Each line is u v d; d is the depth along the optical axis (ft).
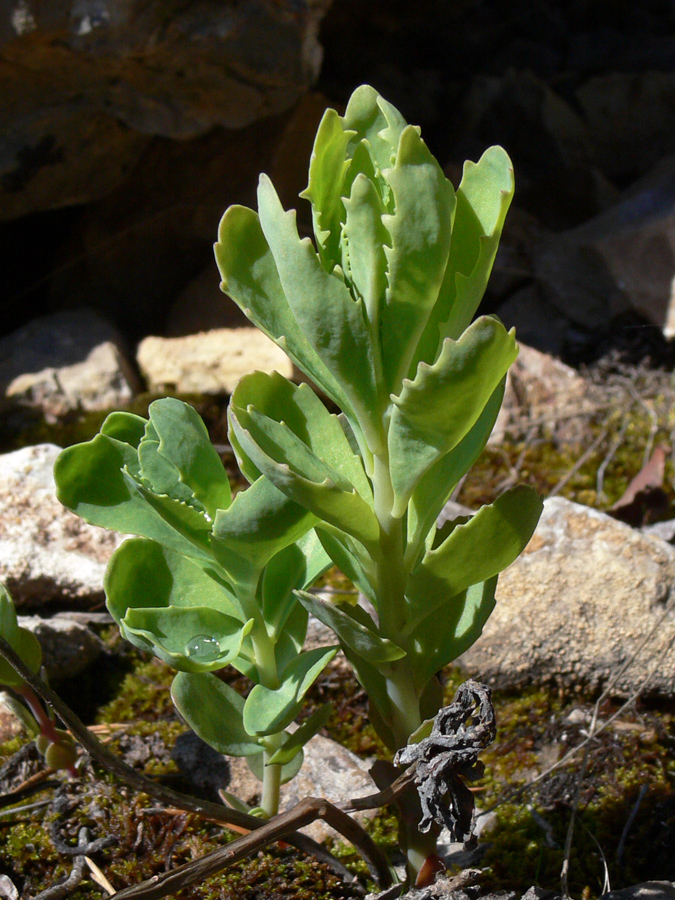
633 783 1.22
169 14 1.78
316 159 0.86
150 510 1.00
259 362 2.06
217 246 0.91
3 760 1.21
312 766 1.22
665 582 1.35
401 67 3.06
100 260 2.31
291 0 1.84
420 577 0.93
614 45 3.20
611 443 1.98
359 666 1.00
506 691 1.36
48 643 1.32
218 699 1.02
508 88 2.82
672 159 2.60
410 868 1.01
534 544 1.41
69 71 1.87
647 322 2.25
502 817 1.19
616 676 1.26
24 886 1.10
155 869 1.11
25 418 1.94
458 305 0.89
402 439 0.87
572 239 2.38
